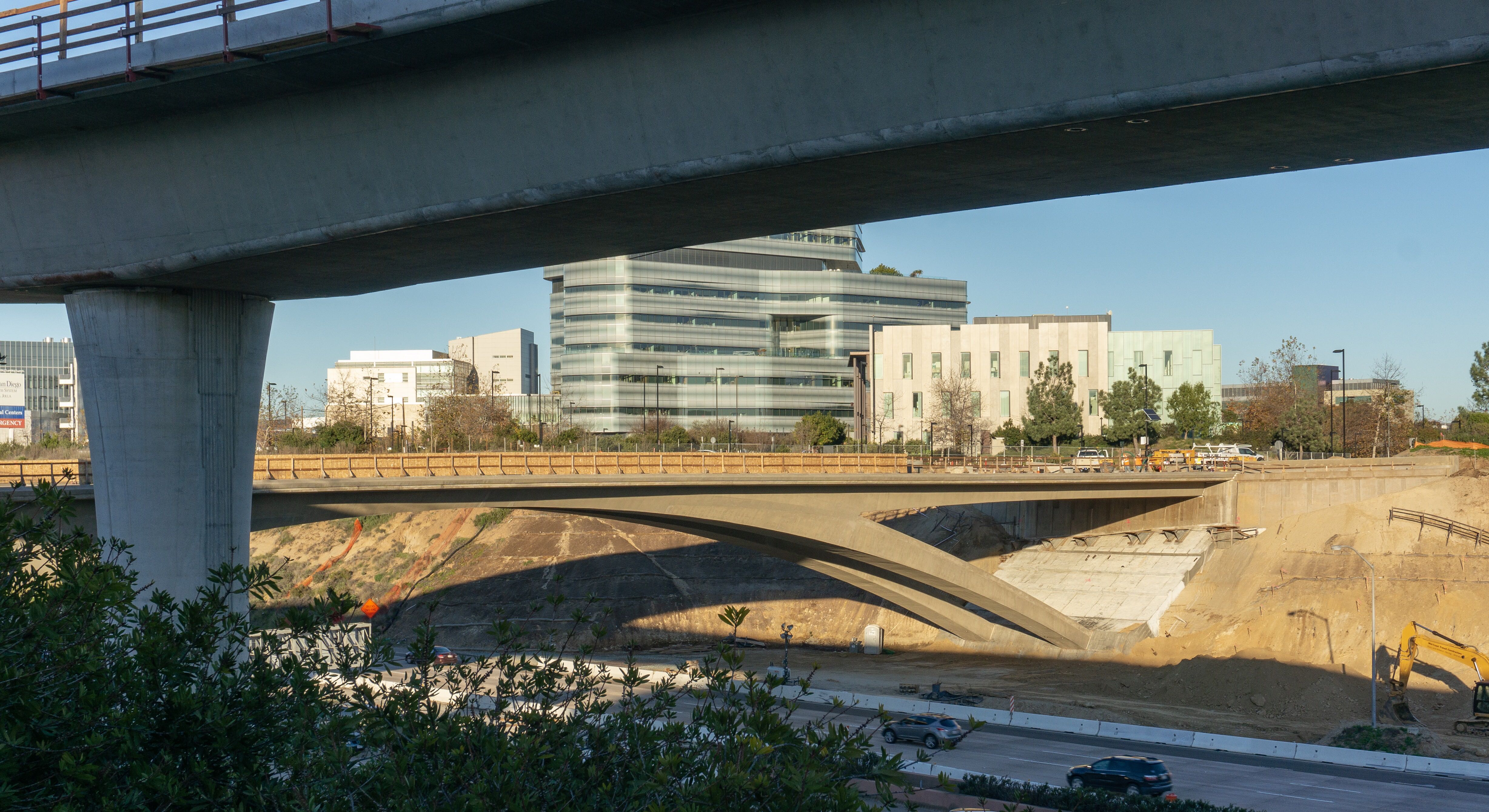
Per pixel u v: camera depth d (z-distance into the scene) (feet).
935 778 120.06
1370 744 147.64
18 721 27.81
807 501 181.57
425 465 138.92
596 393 504.84
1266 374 381.81
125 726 28.94
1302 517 220.64
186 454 88.63
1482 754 142.31
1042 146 55.36
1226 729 160.45
